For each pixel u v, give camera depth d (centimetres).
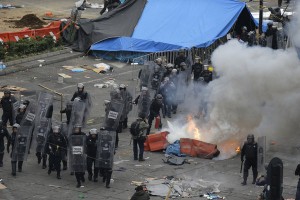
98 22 7412
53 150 4216
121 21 7369
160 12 7388
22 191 4031
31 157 4641
